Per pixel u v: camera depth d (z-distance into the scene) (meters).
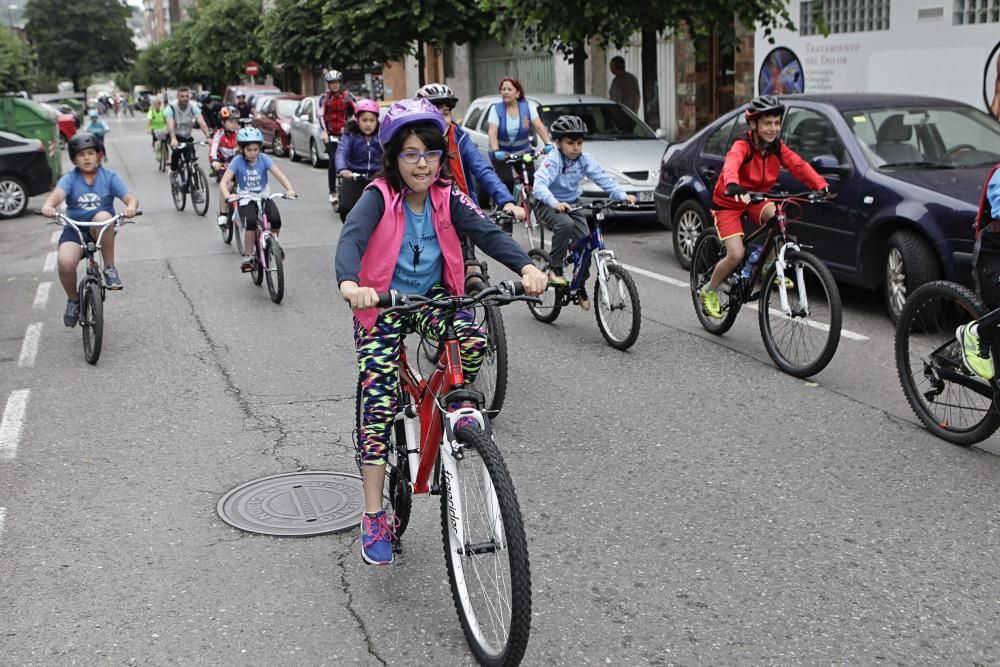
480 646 3.54
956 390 5.63
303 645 3.72
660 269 10.73
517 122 11.57
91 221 8.02
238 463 5.52
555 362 7.34
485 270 5.25
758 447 5.59
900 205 7.78
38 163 17.55
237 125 15.91
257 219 9.84
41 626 3.89
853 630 3.75
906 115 8.68
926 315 5.73
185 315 9.11
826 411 6.16
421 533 4.62
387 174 3.78
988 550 4.35
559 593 4.05
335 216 15.53
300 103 25.94
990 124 8.77
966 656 3.57
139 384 7.03
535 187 7.64
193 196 16.22
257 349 7.86
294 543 4.55
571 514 4.78
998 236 5.17
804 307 6.71
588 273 7.92
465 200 3.84
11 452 5.76
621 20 14.16
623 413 6.20
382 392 3.88
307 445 5.76
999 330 5.20
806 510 4.77
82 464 5.56
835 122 8.66
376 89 31.73
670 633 3.74
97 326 7.43
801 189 8.73
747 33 18.08
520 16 15.16
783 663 3.54
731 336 7.96
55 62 107.38
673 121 21.17
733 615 3.86
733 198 7.24
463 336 3.68
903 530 4.55
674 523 4.66
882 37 14.41
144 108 110.69
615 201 7.74
